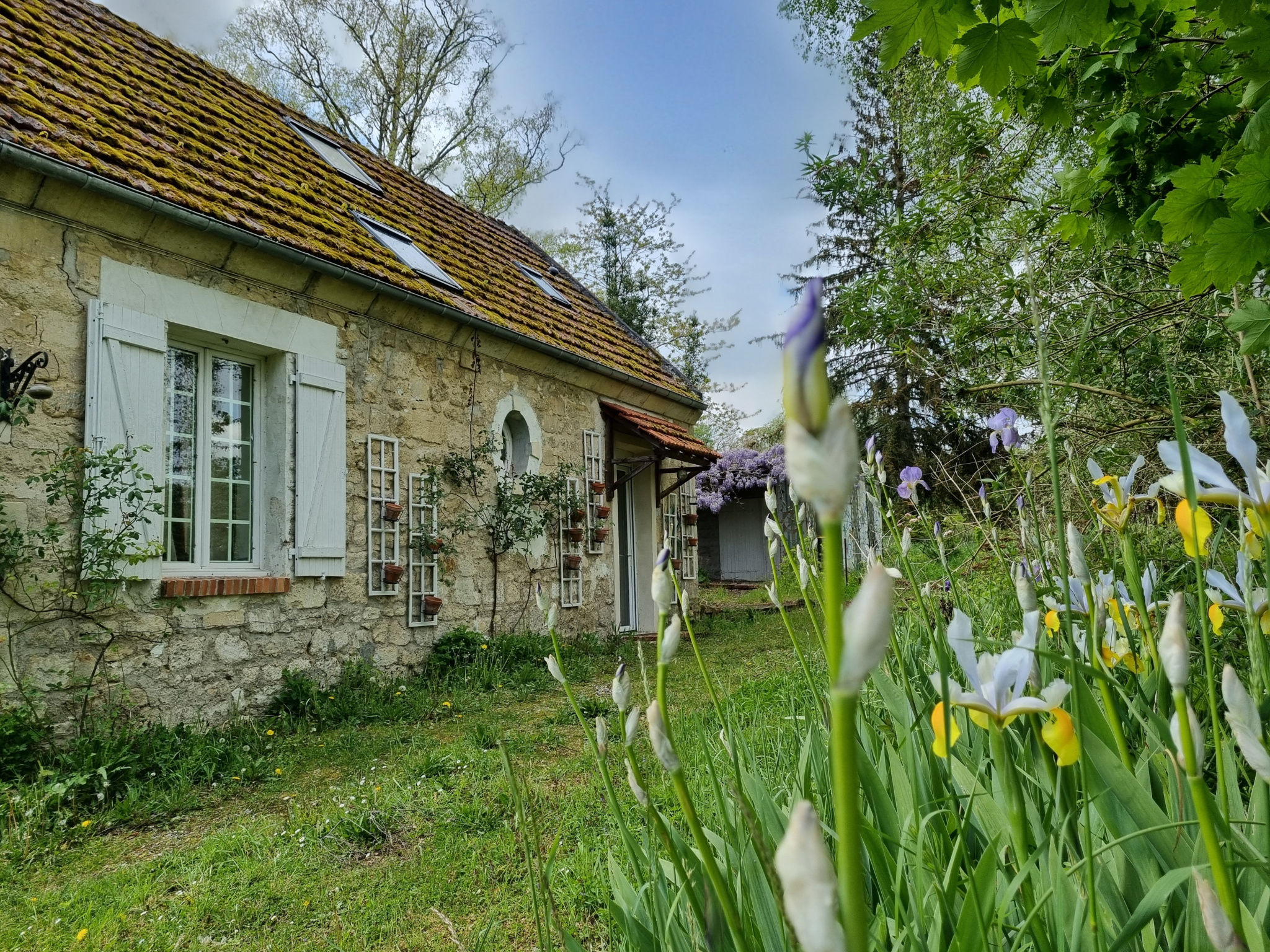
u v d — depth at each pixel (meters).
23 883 3.23
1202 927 0.88
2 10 6.25
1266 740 1.01
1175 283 2.38
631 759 0.85
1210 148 2.72
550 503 9.15
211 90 8.22
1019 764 1.27
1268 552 0.86
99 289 5.08
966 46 2.21
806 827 0.29
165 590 5.25
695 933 1.12
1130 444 3.86
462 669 7.27
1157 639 1.36
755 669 6.56
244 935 2.74
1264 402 3.25
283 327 6.27
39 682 4.60
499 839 3.32
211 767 4.62
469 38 17.16
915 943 0.94
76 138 5.15
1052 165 4.47
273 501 6.21
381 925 2.72
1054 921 0.98
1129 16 2.52
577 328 10.89
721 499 18.41
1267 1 2.12
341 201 8.20
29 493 4.65
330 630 6.52
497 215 19.45
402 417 7.38
